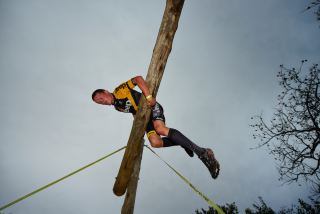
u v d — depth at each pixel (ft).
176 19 9.00
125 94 11.44
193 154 11.43
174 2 8.84
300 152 34.06
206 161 9.97
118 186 11.37
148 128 11.82
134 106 11.51
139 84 9.57
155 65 9.30
